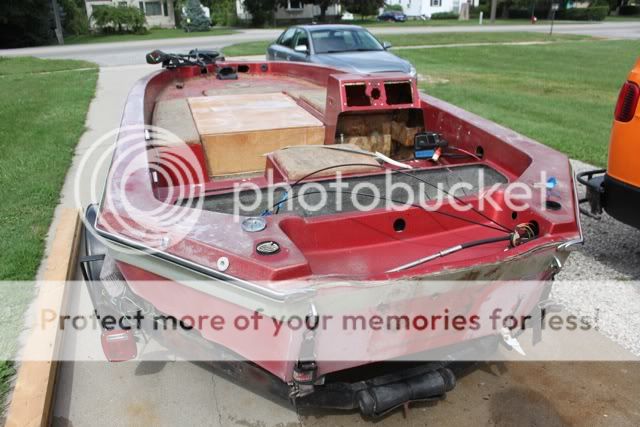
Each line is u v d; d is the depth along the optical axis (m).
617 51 19.66
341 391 2.23
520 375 2.82
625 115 3.26
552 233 2.31
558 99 10.06
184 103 4.36
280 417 2.56
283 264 1.86
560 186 2.59
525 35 27.52
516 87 11.45
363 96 3.48
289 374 2.08
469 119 3.48
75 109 9.27
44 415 2.44
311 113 3.96
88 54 21.25
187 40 27.48
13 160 6.29
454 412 2.58
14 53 23.67
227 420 2.54
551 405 2.62
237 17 43.09
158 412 2.59
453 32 29.86
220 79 5.79
